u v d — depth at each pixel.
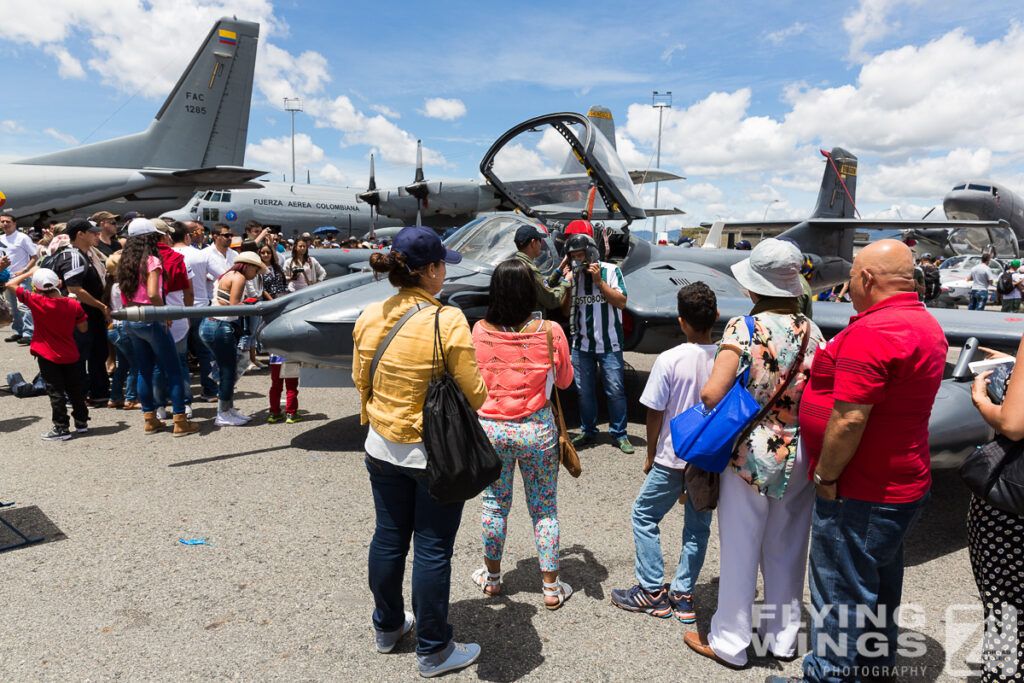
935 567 2.81
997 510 1.67
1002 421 1.54
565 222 6.05
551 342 2.36
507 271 2.29
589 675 2.01
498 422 2.30
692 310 2.26
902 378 1.57
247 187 19.67
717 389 1.89
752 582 2.01
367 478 3.82
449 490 1.72
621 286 4.25
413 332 1.82
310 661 2.06
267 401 5.88
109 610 2.35
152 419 4.76
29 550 2.82
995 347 3.69
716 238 23.11
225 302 4.79
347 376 4.37
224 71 19.56
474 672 2.02
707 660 2.10
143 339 4.52
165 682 1.93
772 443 1.88
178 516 3.22
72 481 3.71
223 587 2.53
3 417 5.19
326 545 2.91
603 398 6.01
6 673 1.96
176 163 19.38
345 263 8.71
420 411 1.85
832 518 1.75
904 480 1.64
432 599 1.89
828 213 14.52
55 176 16.84
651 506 2.34
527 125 5.48
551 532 2.40
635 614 2.40
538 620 2.34
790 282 1.90
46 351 4.39
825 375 1.74
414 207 17.30
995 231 23.78
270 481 3.75
